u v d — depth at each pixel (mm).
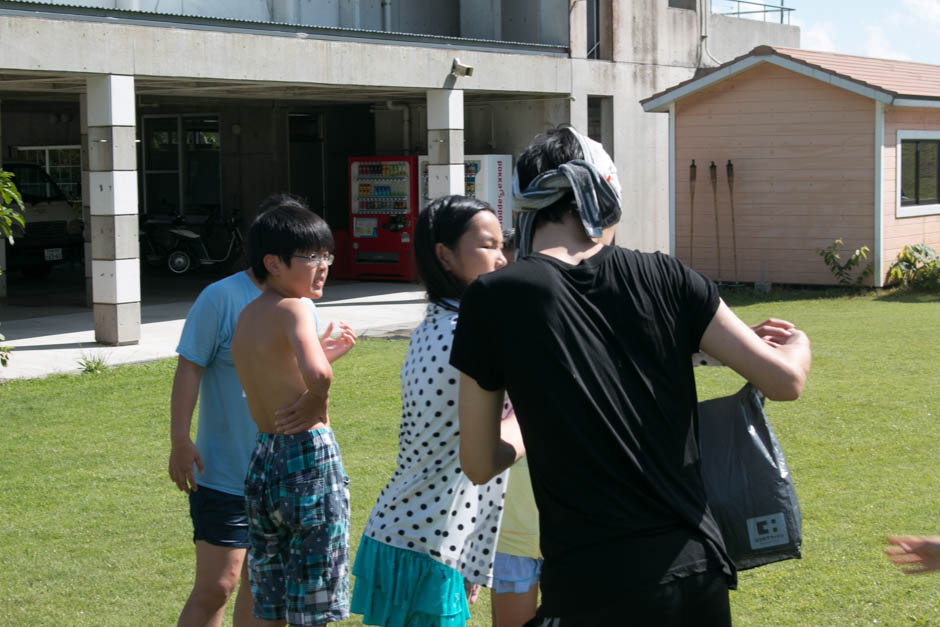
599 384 2174
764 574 4480
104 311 10758
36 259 17203
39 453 6699
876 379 8617
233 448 3541
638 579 2105
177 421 3506
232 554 3527
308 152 19000
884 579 4395
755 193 16172
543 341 2172
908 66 18312
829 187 15516
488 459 2338
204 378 3607
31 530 5230
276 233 3277
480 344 2242
